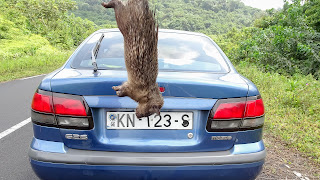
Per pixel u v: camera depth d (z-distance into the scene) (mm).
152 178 2080
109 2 1423
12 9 28875
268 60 11344
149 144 2096
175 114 2119
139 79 1463
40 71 14125
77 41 33938
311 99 5949
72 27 34781
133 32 1368
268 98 6535
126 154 2074
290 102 5965
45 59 18266
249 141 2234
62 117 2072
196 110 2131
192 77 2285
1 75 11758
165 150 2105
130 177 2070
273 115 5363
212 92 2125
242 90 2201
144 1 1354
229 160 2121
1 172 3205
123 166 2047
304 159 3678
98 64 2557
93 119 2070
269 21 17953
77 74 2256
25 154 3715
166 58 2703
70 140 2090
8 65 13656
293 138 4285
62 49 28031
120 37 2982
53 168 2062
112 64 2561
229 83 2219
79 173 2061
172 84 2074
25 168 3324
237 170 2150
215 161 2100
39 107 2113
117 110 2088
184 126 2137
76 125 2064
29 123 5031
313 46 11102
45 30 29625
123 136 2109
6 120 5203
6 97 7293
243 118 2189
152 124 2113
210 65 2686
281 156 3748
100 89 2059
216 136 2148
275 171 3320
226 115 2139
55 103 2074
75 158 2037
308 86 7262
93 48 2670
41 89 2137
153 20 1376
